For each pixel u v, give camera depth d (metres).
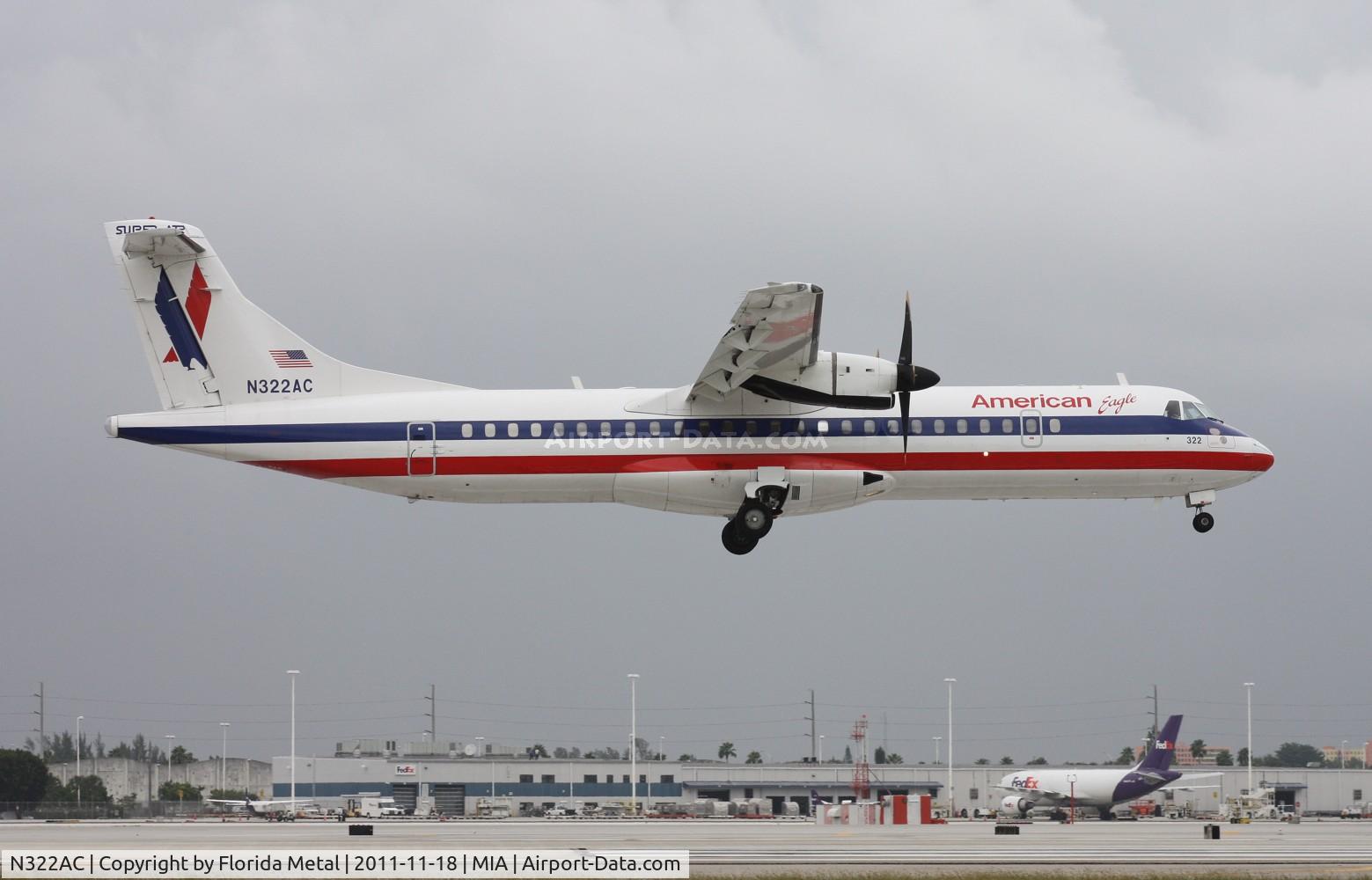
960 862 69.19
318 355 96.81
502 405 95.56
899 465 96.38
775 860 70.50
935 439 96.50
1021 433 97.12
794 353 90.00
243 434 94.38
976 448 96.62
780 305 84.44
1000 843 88.12
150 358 95.50
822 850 79.06
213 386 95.75
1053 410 98.00
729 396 95.19
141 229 96.06
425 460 94.19
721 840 88.25
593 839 85.94
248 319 96.50
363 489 95.88
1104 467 97.81
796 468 95.06
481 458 94.31
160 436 94.25
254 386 96.06
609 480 94.94
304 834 90.38
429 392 96.56
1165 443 97.94
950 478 97.12
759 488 94.31
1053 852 78.00
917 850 79.00
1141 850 80.56
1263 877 64.56
